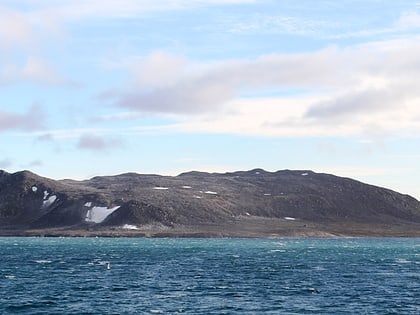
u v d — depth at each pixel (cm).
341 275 11250
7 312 6975
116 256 17200
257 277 10750
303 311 7094
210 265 13662
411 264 14425
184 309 7150
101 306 7356
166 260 15388
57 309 7150
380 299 8025
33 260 15362
